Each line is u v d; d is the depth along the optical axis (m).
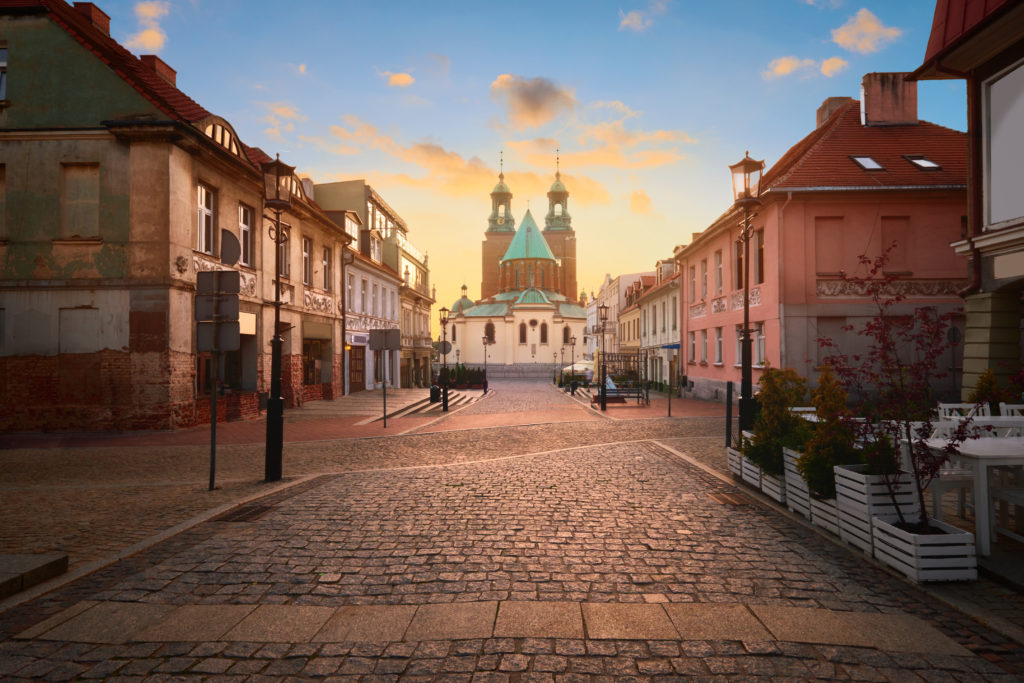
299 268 23.22
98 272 15.23
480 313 97.00
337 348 27.61
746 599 4.38
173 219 15.30
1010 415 7.50
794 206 19.83
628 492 8.08
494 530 6.23
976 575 4.67
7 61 15.52
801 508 6.77
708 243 27.83
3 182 15.48
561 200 123.12
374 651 3.62
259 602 4.38
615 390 28.81
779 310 19.78
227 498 7.80
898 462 5.45
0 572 4.60
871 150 21.34
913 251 19.66
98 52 15.44
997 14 9.44
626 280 59.59
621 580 4.78
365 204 36.22
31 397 15.15
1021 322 12.95
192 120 16.03
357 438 14.71
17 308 15.27
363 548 5.62
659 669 3.38
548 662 3.46
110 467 10.55
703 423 17.77
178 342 15.54
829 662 3.46
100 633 3.88
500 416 21.45
